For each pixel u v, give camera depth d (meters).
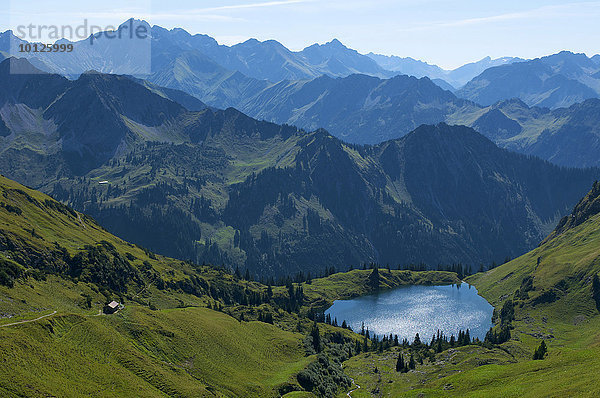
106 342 130.75
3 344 102.56
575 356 133.62
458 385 144.38
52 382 98.00
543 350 168.50
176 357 144.75
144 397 109.69
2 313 126.00
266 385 150.38
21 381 91.88
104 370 115.88
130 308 165.00
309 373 162.62
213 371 146.75
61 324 128.62
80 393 99.38
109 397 102.81
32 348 107.50
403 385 172.00
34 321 122.19
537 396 105.75
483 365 167.25
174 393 120.00
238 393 139.00
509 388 122.50
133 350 133.25
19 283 152.12
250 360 166.75
